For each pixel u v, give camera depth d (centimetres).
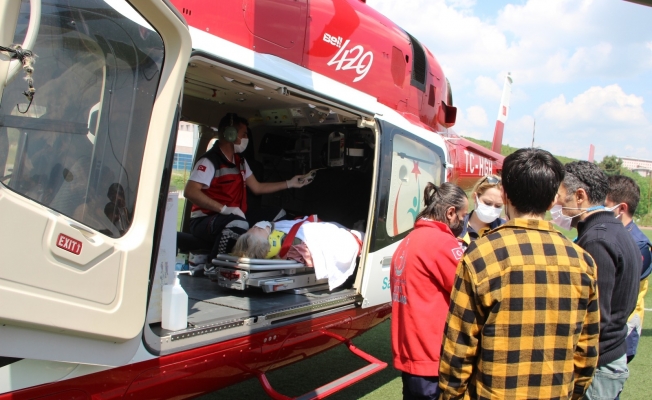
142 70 203
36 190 169
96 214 188
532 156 173
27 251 161
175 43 205
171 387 236
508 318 163
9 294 156
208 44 253
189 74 317
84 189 184
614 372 234
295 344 308
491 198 317
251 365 282
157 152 206
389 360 488
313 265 342
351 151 451
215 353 251
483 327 168
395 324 249
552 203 173
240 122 375
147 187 205
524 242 167
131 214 203
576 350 181
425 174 441
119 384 209
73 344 182
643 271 287
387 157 380
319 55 348
